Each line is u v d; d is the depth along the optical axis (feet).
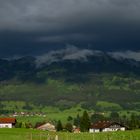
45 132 448.65
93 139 330.13
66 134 391.24
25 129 500.74
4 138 340.39
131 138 325.42
